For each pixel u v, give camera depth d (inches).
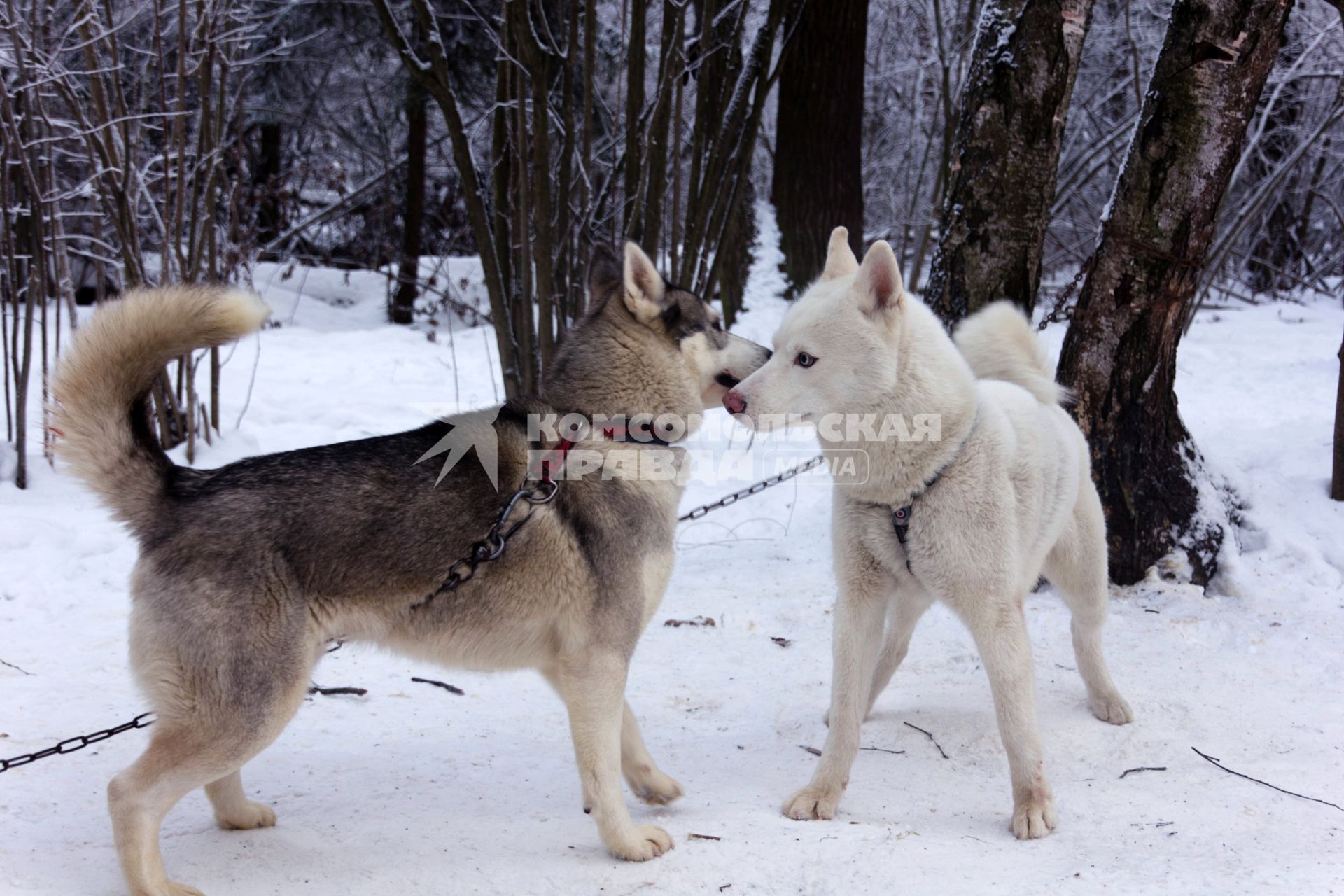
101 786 127.8
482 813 126.0
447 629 114.0
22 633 182.1
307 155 716.7
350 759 142.6
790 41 273.7
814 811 124.4
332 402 376.2
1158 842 114.4
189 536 102.7
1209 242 211.5
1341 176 660.7
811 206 478.6
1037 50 215.9
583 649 115.6
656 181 246.8
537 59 220.8
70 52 279.0
